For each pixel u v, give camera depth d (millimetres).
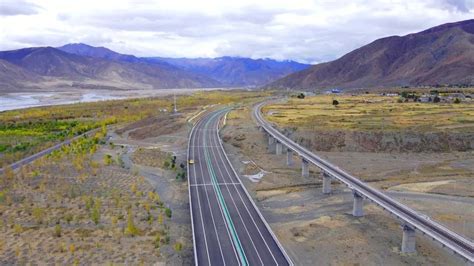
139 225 94375
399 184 130125
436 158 161375
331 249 85500
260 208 110125
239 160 157375
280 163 153375
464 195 118688
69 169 133250
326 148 173500
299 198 117438
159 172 139000
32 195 109125
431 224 78875
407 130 180000
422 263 79500
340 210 107125
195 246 82875
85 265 75812
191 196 112500
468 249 69688
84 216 97438
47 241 84688
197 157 153000
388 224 96750
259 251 81875
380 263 79625
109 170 135875
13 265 75062
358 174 142125
